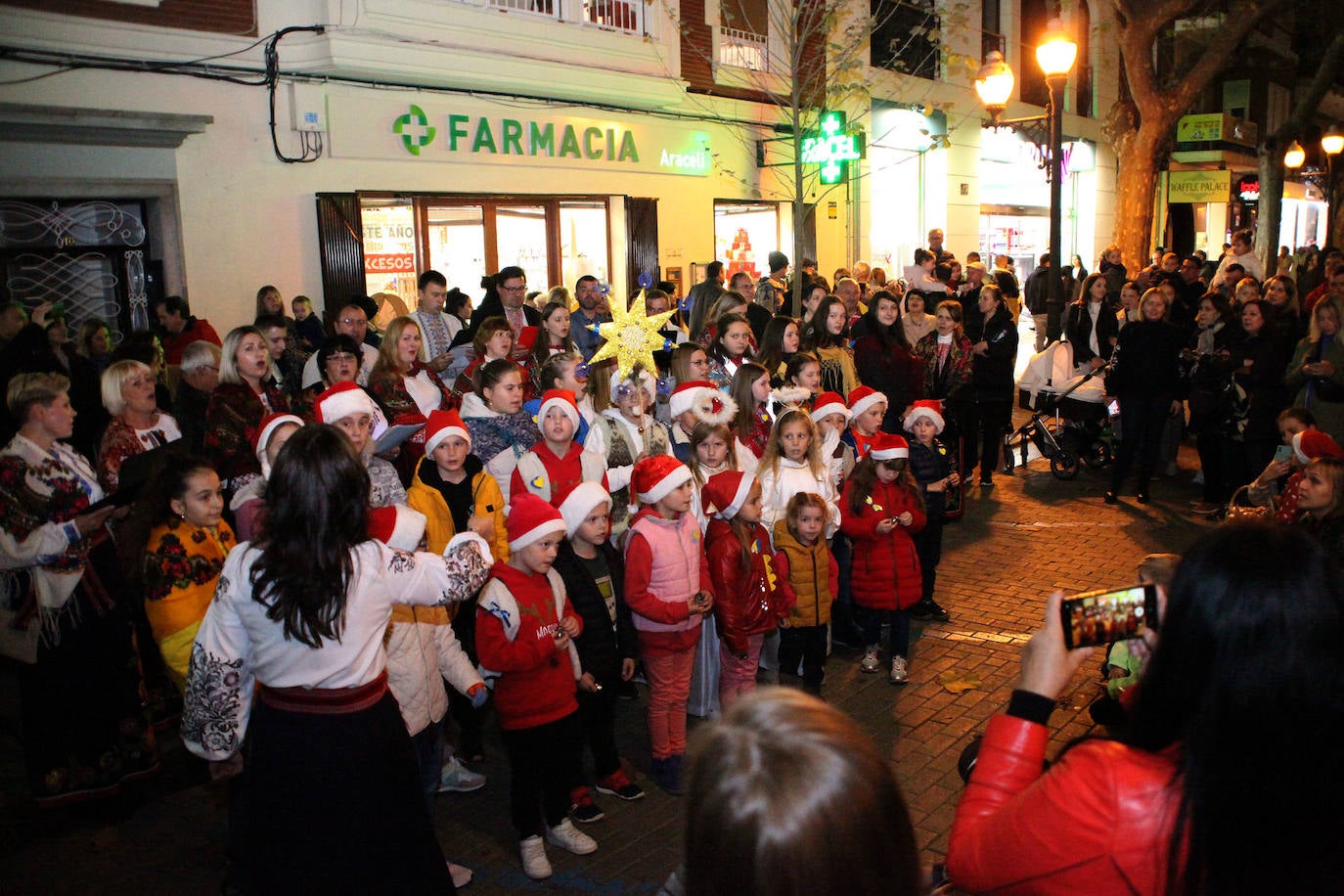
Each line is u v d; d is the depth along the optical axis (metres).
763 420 6.22
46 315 8.01
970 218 21.14
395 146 11.28
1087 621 1.74
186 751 5.24
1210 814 1.44
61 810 4.65
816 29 11.83
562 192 13.28
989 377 10.05
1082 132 25.41
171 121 9.34
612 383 5.67
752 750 1.28
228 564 2.93
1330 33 28.66
